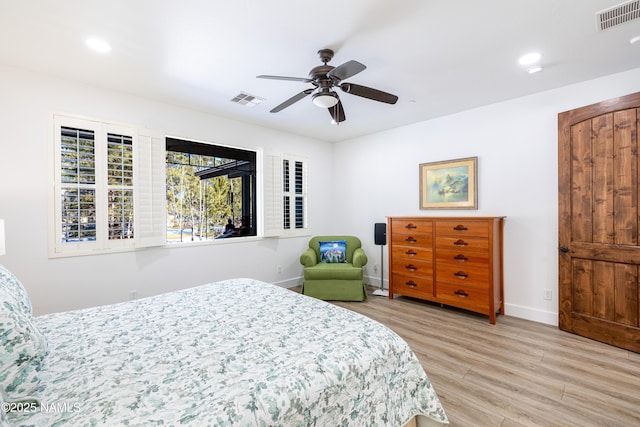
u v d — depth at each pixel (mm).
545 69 2545
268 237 4270
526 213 3152
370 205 4711
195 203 4961
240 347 1233
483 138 3453
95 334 1375
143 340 1310
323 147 5102
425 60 2383
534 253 3104
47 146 2574
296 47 2178
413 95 3105
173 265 3332
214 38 2057
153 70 2523
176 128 3361
